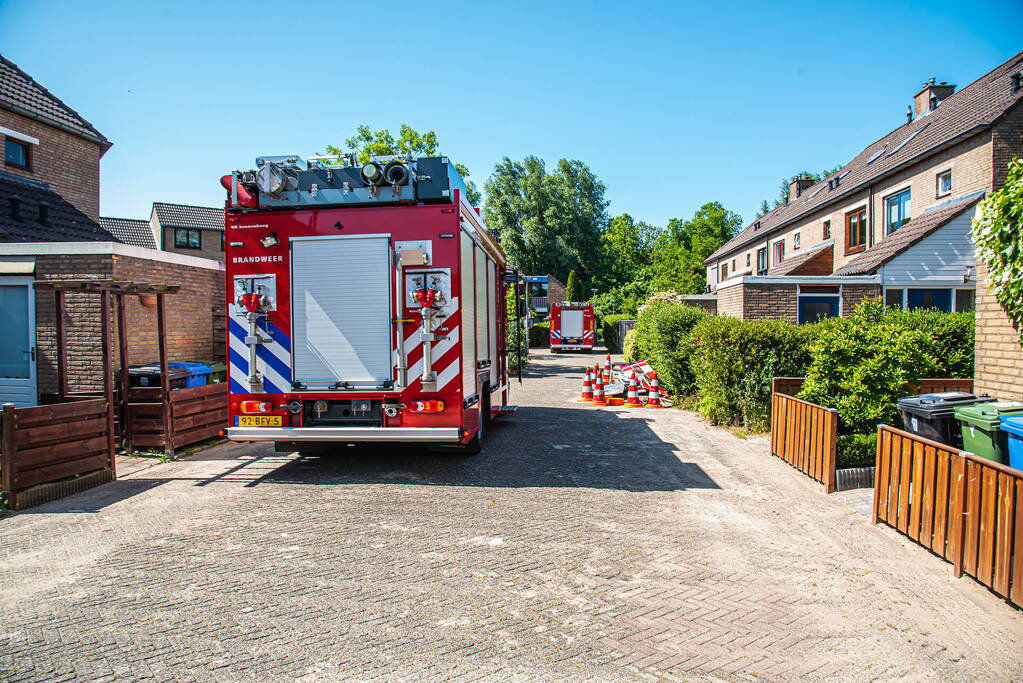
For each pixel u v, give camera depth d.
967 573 4.28
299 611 3.84
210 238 45.62
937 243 17.06
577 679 3.10
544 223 61.03
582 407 13.44
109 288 7.10
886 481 5.37
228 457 8.19
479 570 4.47
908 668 3.22
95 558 4.70
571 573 4.42
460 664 3.23
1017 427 4.66
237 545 4.97
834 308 16.36
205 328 11.63
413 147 21.61
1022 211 5.23
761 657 3.32
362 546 4.95
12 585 4.22
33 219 13.26
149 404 8.16
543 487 6.71
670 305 15.12
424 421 6.85
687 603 3.96
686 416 11.99
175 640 3.48
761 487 6.72
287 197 6.86
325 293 6.88
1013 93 17.05
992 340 6.22
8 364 9.58
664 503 6.13
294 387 6.92
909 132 24.20
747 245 36.34
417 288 6.79
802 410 7.24
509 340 21.30
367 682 3.07
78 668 3.21
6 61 16.39
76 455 6.51
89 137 17.52
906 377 7.11
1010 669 3.22
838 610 3.87
